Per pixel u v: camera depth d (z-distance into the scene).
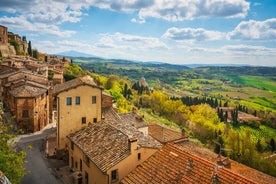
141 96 150.00
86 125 43.81
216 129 106.88
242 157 70.19
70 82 46.72
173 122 122.50
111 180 28.56
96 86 43.50
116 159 29.47
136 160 30.30
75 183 34.81
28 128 56.62
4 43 117.50
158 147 32.62
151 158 26.64
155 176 24.09
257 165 67.50
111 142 33.31
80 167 36.44
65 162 42.44
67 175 37.72
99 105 44.44
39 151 46.66
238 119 162.50
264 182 33.53
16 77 68.19
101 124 39.31
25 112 56.16
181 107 132.00
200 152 44.94
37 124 58.12
